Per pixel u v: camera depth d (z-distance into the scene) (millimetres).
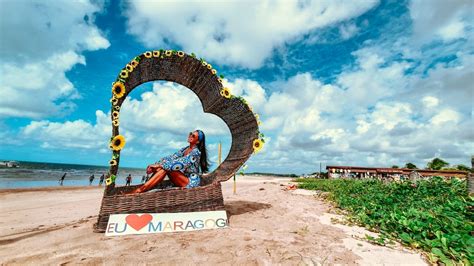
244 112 5078
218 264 2656
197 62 4793
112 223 3654
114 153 3914
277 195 8453
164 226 3795
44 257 2797
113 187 3926
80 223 4430
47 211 7457
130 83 4379
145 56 4254
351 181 13430
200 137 5289
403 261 2869
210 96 5273
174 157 5062
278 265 2662
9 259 2750
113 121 3926
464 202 5273
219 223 4078
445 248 3021
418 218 4242
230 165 5348
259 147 4848
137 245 3168
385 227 4129
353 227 4340
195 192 4242
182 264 2652
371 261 2842
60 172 55000
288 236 3613
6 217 6344
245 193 9812
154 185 4453
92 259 2740
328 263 2744
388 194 7352
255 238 3459
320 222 4656
